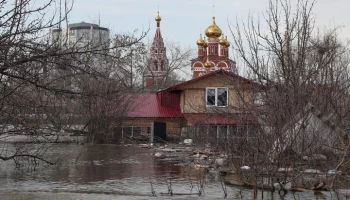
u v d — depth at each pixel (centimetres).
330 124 1331
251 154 1110
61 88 909
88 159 2014
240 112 1223
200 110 3191
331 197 1058
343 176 1252
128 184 1298
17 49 780
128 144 3056
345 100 1539
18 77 809
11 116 942
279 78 1286
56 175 1461
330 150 1326
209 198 1053
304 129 1180
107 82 1917
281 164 1145
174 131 3772
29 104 958
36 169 1583
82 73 859
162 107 3934
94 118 3103
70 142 3009
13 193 1094
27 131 1023
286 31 1524
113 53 936
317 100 1465
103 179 1393
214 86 3569
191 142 2839
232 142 1184
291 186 1149
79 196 1061
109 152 2403
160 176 1473
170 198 1051
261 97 1271
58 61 813
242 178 1232
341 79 1934
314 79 1534
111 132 3203
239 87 1323
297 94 1193
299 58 1496
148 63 6344
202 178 1404
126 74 3406
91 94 909
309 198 1048
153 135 3350
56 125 1263
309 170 1281
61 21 815
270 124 1091
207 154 2083
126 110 3366
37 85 836
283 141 1093
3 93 871
